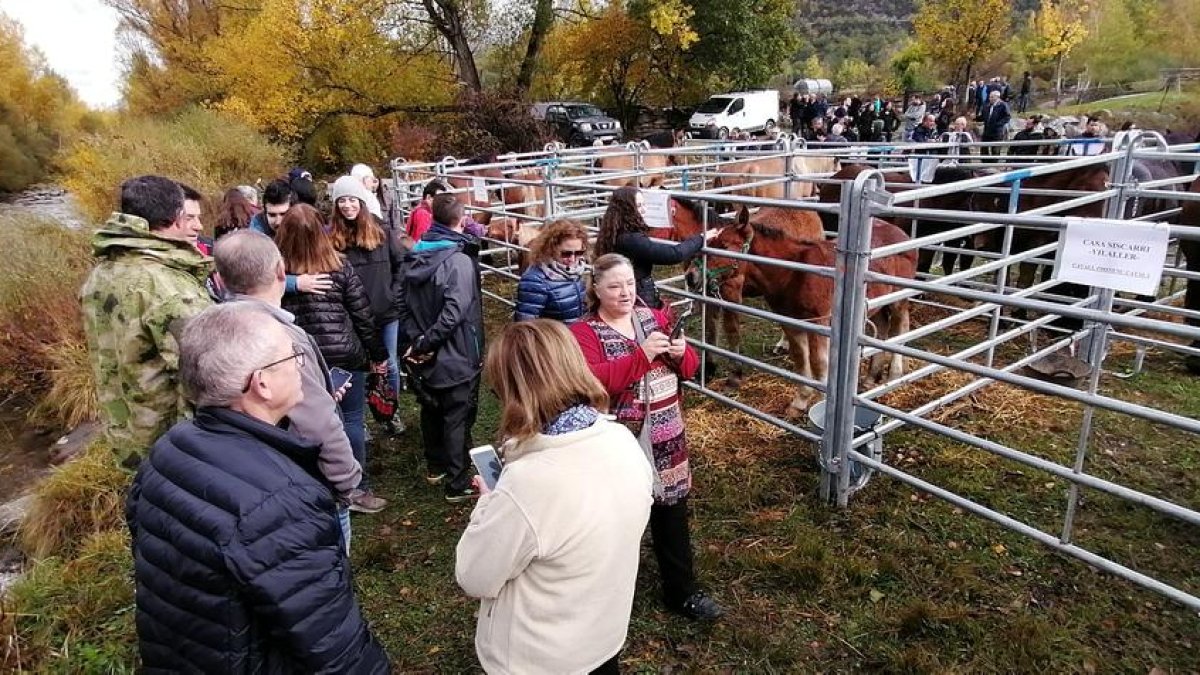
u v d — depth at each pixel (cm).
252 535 131
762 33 2453
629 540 161
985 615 267
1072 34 2841
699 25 2305
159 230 253
